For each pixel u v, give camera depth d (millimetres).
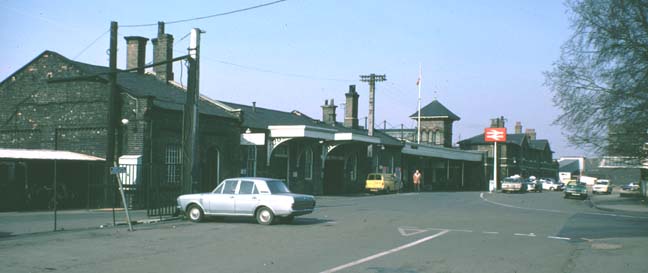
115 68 25641
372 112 57938
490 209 30016
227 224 19203
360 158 52562
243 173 35531
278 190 19609
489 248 13969
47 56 30469
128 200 26984
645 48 27516
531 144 101500
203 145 31844
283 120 46938
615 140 32156
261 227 18281
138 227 18078
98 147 28797
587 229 19312
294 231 17203
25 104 30984
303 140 43125
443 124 82875
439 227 19156
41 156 25438
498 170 86250
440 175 75312
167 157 29219
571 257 12719
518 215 25703
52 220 20219
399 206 31062
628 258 12625
